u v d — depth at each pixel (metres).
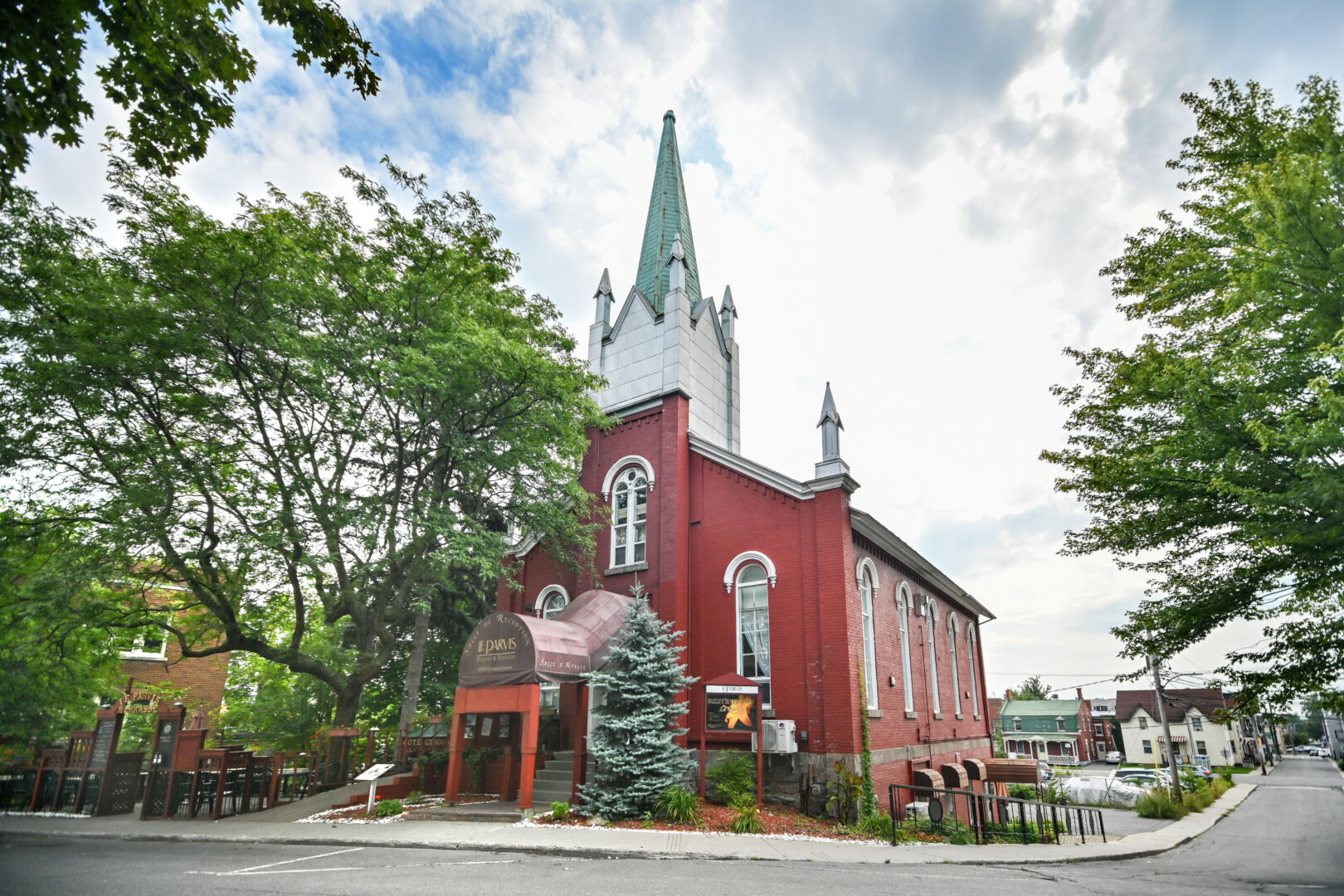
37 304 14.02
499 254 17.73
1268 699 12.42
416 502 17.31
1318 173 10.54
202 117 6.30
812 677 16.33
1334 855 17.59
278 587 19.38
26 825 16.22
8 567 18.55
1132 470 13.25
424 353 16.16
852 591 16.94
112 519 14.88
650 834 12.88
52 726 22.27
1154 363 13.47
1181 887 11.24
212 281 14.36
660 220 25.06
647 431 20.83
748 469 18.59
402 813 15.44
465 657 16.20
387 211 16.33
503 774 17.42
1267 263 10.93
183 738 17.52
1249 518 11.55
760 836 12.91
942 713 23.56
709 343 22.84
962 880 10.18
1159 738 75.94
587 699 16.67
